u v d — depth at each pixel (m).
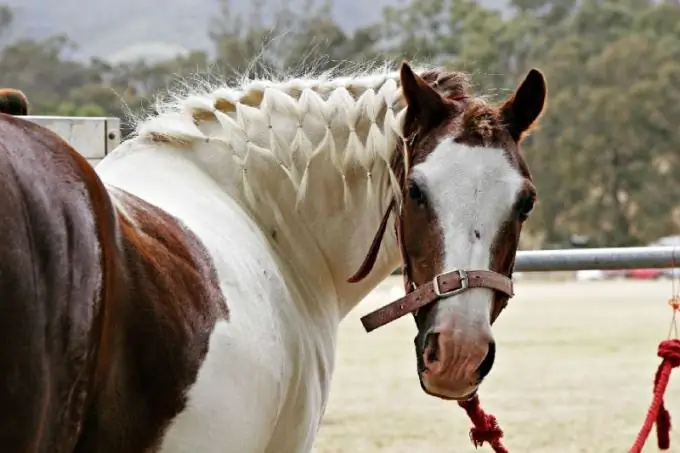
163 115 3.95
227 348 3.07
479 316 3.29
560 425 9.02
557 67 64.88
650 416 4.83
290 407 3.65
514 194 3.41
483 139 3.48
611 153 59.50
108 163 3.78
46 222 2.43
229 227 3.59
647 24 72.06
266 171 3.97
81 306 2.48
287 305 3.65
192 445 2.93
